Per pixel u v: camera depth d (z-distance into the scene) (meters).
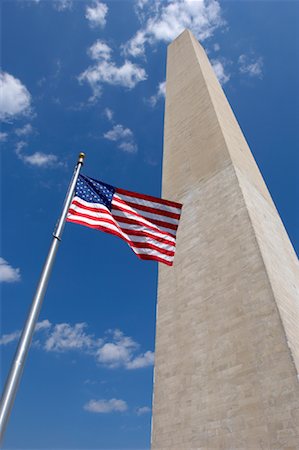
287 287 16.50
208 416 14.12
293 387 12.20
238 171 20.89
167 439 15.11
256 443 12.23
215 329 16.00
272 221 20.61
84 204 12.24
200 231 20.14
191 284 18.62
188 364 16.22
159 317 19.27
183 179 24.17
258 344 14.03
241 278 16.28
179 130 27.98
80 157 12.48
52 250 9.43
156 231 13.77
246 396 13.33
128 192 14.05
